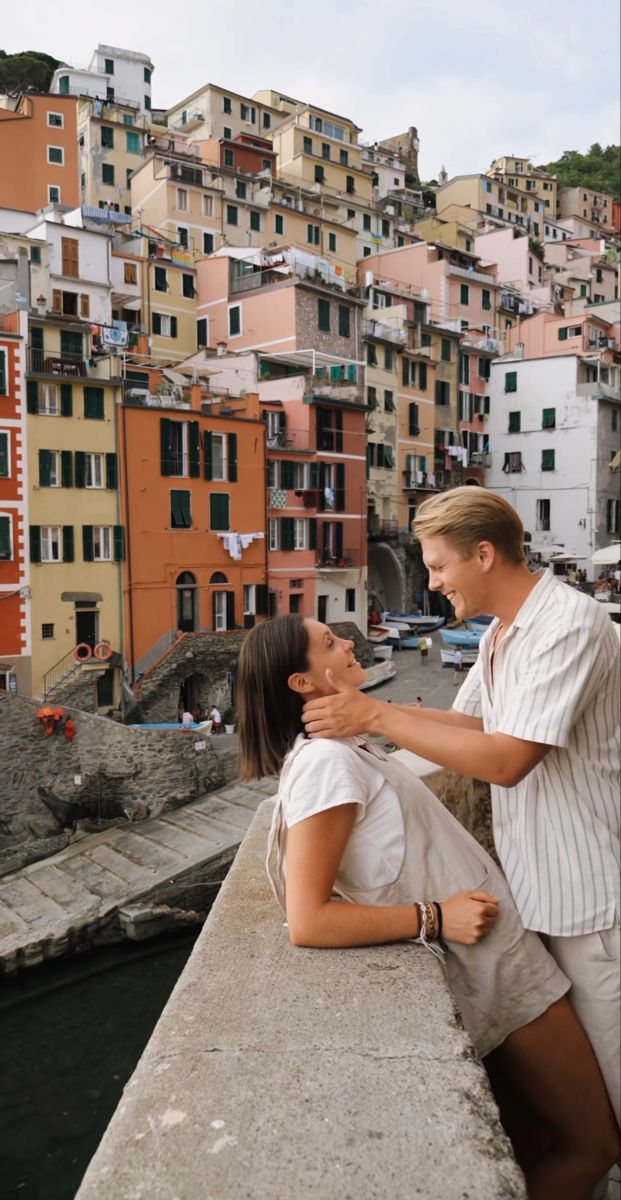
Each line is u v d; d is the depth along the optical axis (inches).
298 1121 54.7
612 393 2196.1
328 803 76.4
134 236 2080.5
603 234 4355.3
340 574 1696.6
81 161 2591.0
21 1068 629.3
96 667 1278.3
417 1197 48.2
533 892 87.0
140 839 915.4
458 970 81.4
